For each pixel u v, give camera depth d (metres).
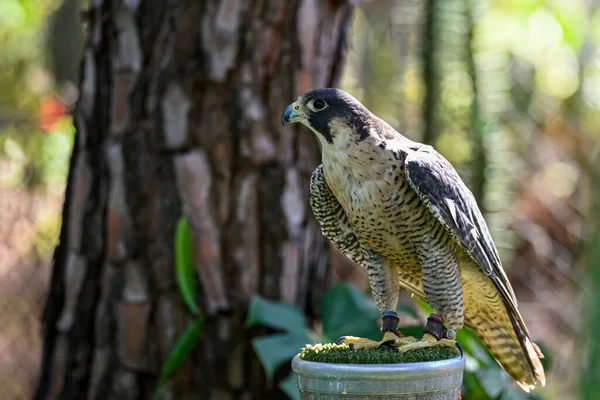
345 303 5.50
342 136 4.08
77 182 5.88
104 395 5.75
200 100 5.53
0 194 8.71
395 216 4.15
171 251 5.57
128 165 5.62
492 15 10.98
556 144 9.10
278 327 5.23
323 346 3.32
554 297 8.38
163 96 5.53
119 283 5.68
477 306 4.58
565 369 7.48
